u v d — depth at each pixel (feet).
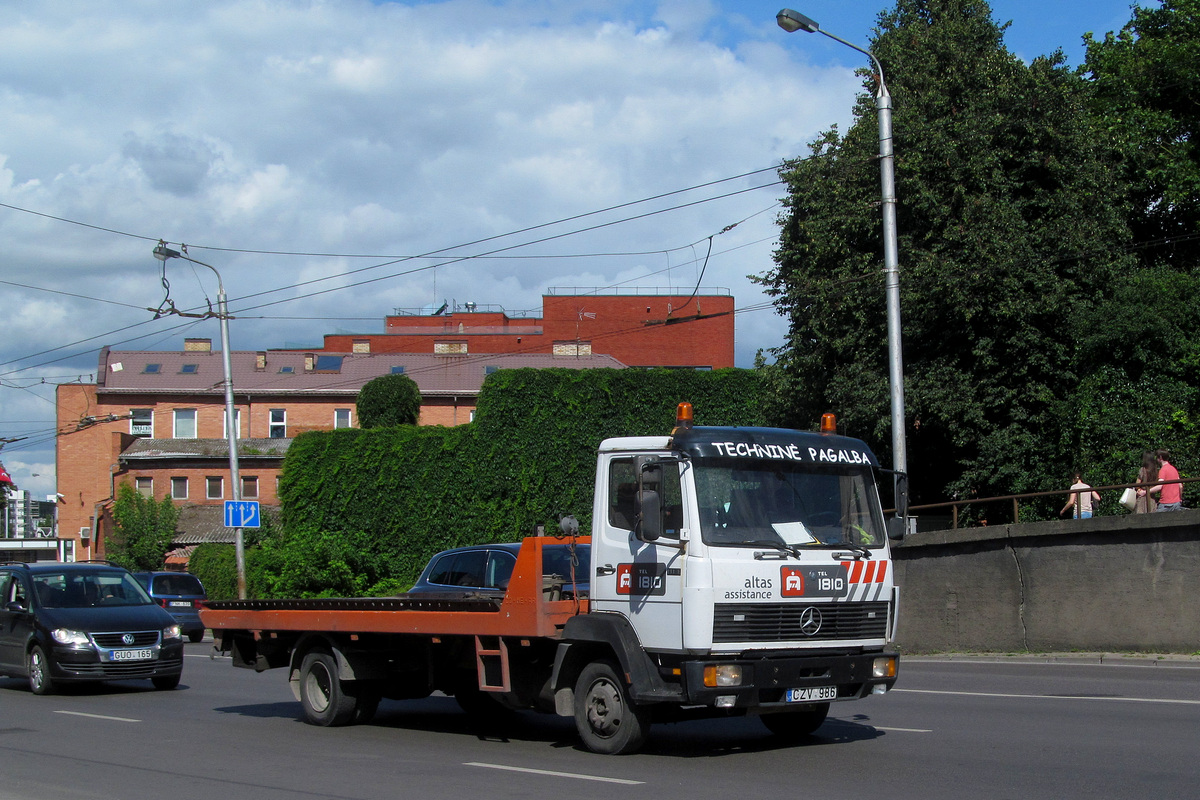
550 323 254.06
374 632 37.40
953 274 76.84
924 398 80.23
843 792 25.26
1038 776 26.63
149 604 56.29
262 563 112.47
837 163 85.30
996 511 84.23
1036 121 80.12
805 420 91.91
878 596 30.91
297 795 26.71
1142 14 105.70
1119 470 74.13
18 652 53.83
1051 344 78.69
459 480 112.27
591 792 26.08
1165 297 77.36
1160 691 42.45
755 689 28.35
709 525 28.71
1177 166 96.53
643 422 108.88
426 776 29.04
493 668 33.30
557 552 36.19
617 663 30.89
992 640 61.11
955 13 90.63
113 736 38.32
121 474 180.45
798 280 87.51
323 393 207.51
